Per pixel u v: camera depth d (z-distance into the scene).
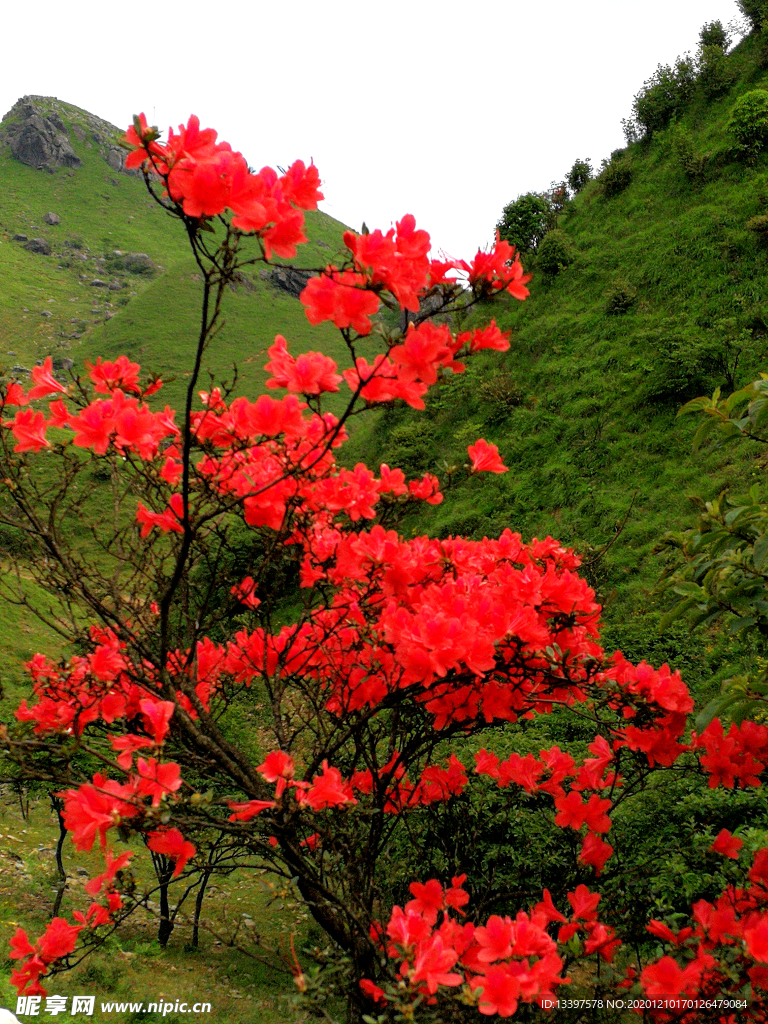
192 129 1.32
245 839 2.00
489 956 1.62
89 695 1.97
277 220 1.37
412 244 1.68
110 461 2.01
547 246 24.91
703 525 2.39
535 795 2.46
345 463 23.97
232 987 5.76
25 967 2.02
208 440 2.10
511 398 20.92
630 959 2.68
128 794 1.53
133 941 6.51
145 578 2.18
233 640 2.50
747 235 20.33
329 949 1.93
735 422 2.38
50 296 81.94
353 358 1.66
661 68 28.06
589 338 21.27
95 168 114.88
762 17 26.80
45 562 1.98
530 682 2.39
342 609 2.43
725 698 2.20
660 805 4.60
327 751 2.18
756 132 22.91
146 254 97.50
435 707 2.33
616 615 12.23
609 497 15.80
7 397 1.93
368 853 2.34
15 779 1.64
